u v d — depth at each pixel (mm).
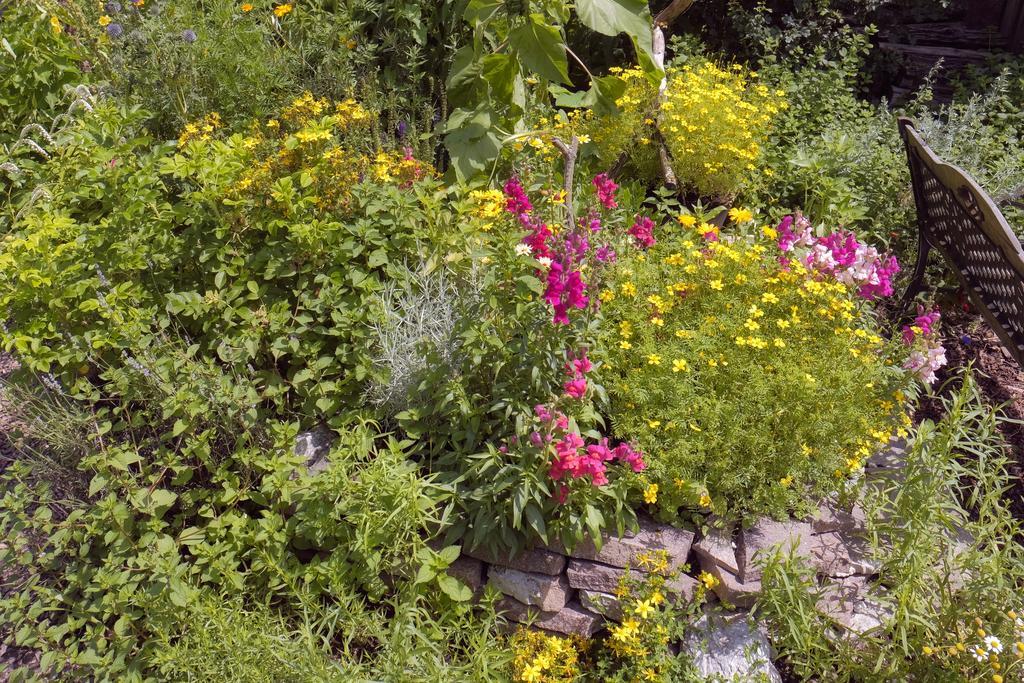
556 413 2447
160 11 4375
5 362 3674
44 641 2459
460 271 3002
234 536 2559
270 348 2957
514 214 2998
